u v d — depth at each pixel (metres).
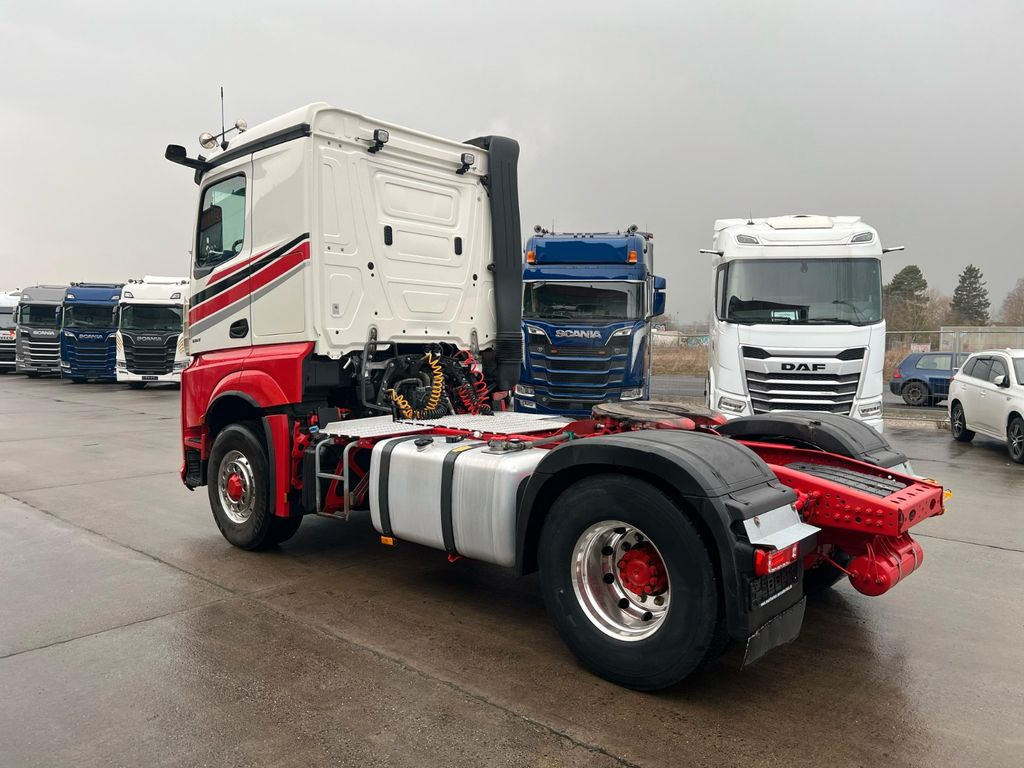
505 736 3.23
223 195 6.24
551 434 5.34
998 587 5.30
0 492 8.51
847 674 3.88
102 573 5.51
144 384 26.62
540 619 4.65
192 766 2.99
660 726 3.33
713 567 3.39
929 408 19.78
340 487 5.41
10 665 3.93
